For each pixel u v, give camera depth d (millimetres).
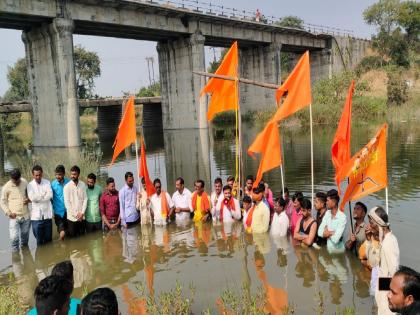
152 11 32938
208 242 8742
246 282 6676
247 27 42438
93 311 2918
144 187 10438
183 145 28641
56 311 3342
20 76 71000
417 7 61312
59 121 28422
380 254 5621
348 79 41312
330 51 54750
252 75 48844
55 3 26656
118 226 10062
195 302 6066
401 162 16141
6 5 24375
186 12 35000
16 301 5973
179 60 39062
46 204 8953
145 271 7355
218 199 10164
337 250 7824
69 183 9328
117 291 6594
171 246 8602
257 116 45875
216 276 6977
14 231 8648
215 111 11414
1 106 32969
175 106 40344
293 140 26328
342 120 7992
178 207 10531
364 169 7348
